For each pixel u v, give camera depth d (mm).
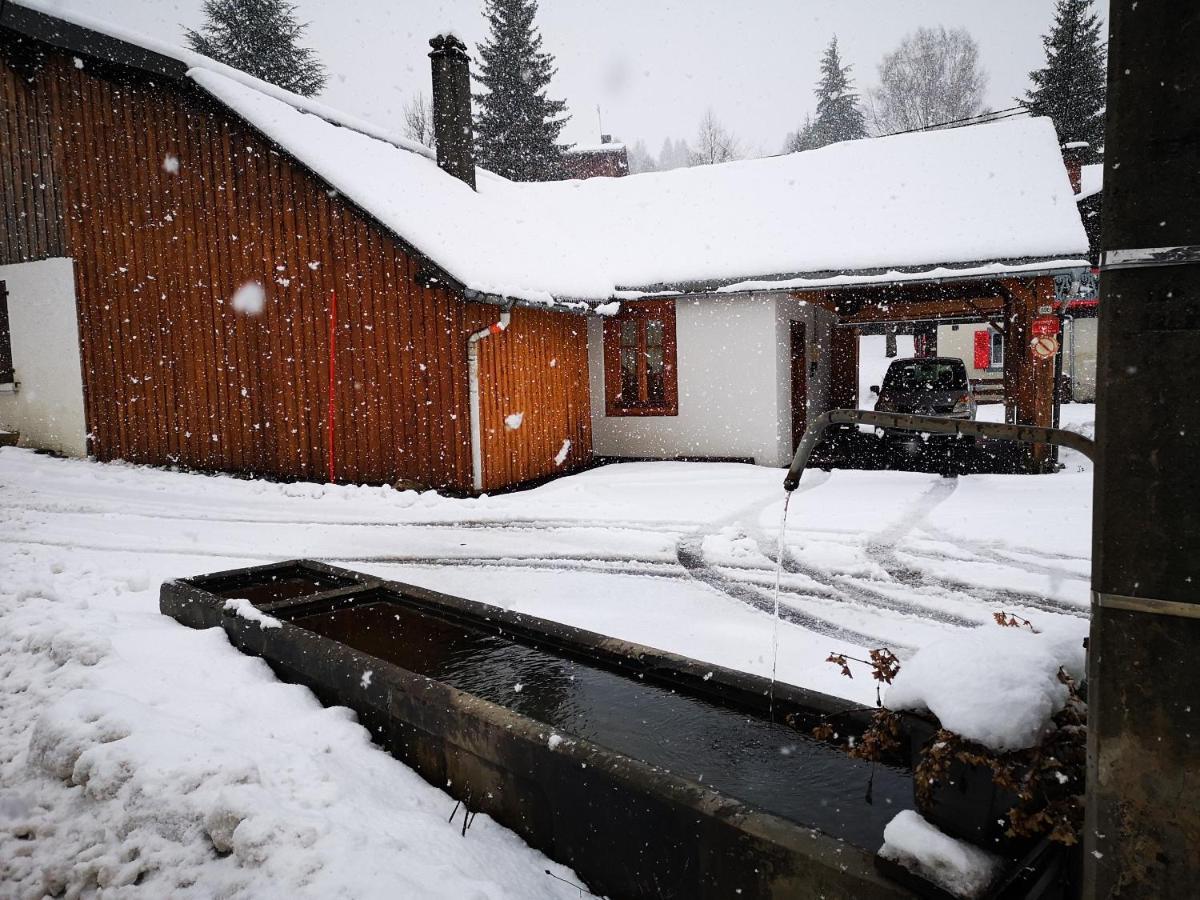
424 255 9945
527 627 4027
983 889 1627
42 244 13492
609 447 14328
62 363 13594
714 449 13531
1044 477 11406
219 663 3852
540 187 17781
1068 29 37719
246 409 12242
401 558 7328
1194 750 1278
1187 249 1228
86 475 11781
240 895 2279
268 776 2807
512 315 11523
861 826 2254
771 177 16000
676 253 14109
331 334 11438
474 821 2729
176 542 7840
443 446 10859
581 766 2412
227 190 11875
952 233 12477
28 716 3549
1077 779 1700
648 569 6887
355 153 12117
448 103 14469
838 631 5223
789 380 13883
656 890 2242
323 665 3508
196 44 36156
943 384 16000
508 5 37688
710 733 2957
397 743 3135
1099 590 1377
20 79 13117
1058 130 37562
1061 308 15117
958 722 1723
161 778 2758
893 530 8180
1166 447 1277
